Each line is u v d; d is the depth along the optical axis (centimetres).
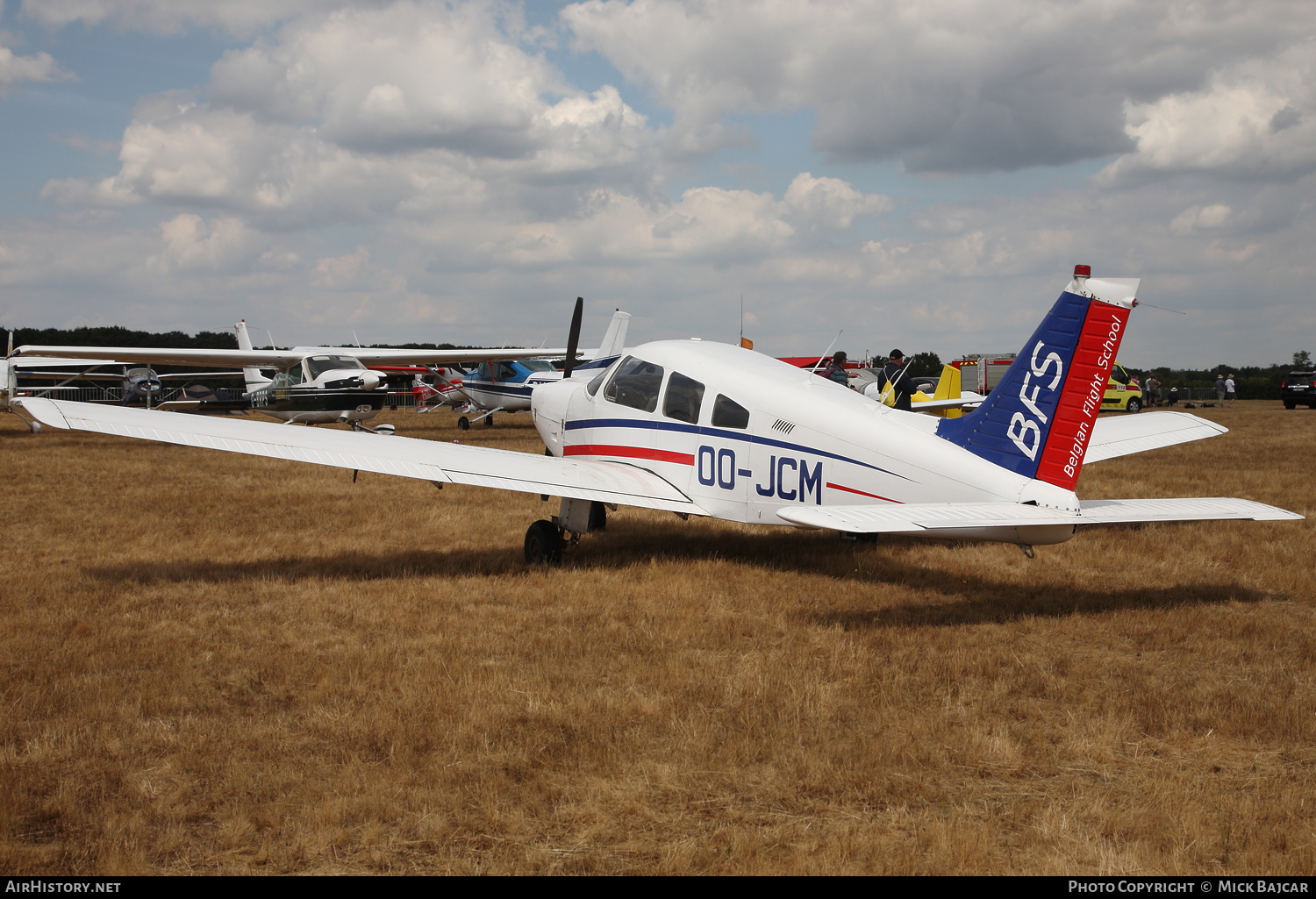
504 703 420
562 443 912
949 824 309
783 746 371
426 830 305
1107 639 537
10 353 2264
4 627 549
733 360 762
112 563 753
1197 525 912
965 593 651
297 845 297
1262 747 379
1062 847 296
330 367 2195
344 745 376
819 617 583
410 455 722
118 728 392
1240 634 539
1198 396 5409
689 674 462
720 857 291
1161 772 354
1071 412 569
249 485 1277
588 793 334
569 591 655
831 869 283
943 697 434
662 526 960
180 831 307
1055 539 554
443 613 591
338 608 604
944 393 1852
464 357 2505
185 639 531
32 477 1339
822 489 668
